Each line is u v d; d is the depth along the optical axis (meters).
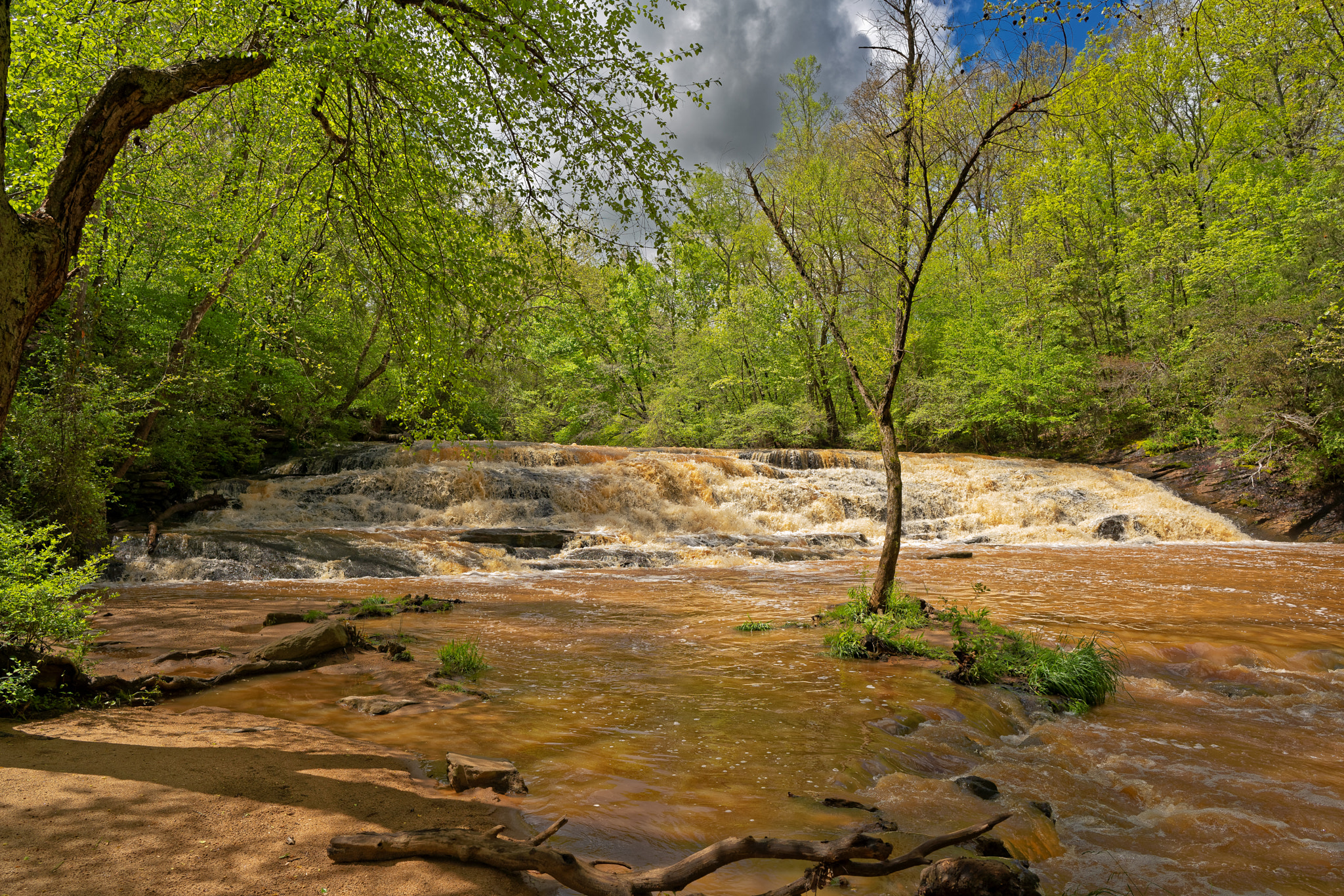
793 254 10.33
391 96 7.62
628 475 22.61
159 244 15.52
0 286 3.96
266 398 21.81
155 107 4.92
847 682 6.52
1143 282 28.11
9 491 11.80
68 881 2.57
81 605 5.40
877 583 9.27
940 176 8.91
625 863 3.10
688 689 6.22
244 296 17.70
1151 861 3.58
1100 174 30.16
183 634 7.98
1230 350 22.09
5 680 4.62
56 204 4.34
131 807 3.25
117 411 13.70
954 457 28.36
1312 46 18.00
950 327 32.47
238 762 3.96
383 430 29.95
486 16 6.43
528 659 7.29
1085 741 5.40
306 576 13.62
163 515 17.11
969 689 6.42
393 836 2.97
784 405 36.62
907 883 3.11
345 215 8.59
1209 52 17.03
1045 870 3.47
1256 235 23.64
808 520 22.14
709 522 21.14
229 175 13.17
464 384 8.20
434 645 7.79
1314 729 5.73
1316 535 19.64
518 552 16.28
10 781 3.46
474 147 7.54
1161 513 21.28
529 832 3.36
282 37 6.00
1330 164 23.50
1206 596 11.52
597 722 5.24
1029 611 10.20
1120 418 28.83
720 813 3.70
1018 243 32.09
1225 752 5.19
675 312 38.94
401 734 4.80
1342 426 19.94
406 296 7.88
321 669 6.55
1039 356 29.27
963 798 4.16
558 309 7.98
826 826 3.56
